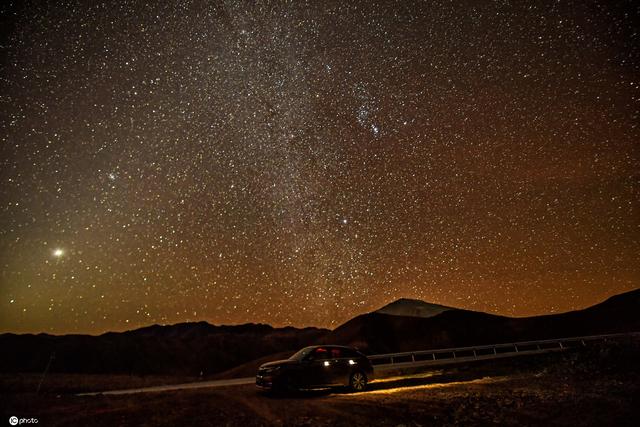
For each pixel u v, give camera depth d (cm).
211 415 860
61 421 819
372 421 777
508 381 1204
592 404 799
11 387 1578
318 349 1177
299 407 930
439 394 1026
